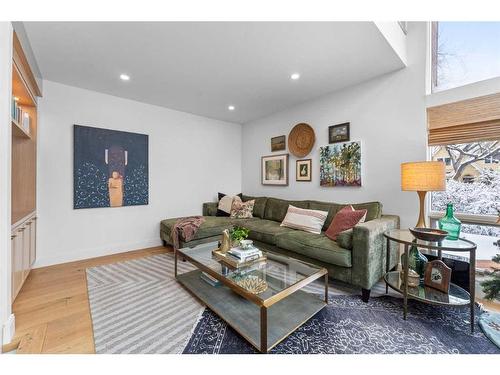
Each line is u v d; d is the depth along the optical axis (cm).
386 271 222
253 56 226
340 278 213
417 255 200
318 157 341
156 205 376
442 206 238
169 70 255
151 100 351
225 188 471
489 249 211
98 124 318
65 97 293
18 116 218
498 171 207
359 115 293
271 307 179
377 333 155
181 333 156
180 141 405
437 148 241
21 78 198
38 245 276
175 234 310
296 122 373
